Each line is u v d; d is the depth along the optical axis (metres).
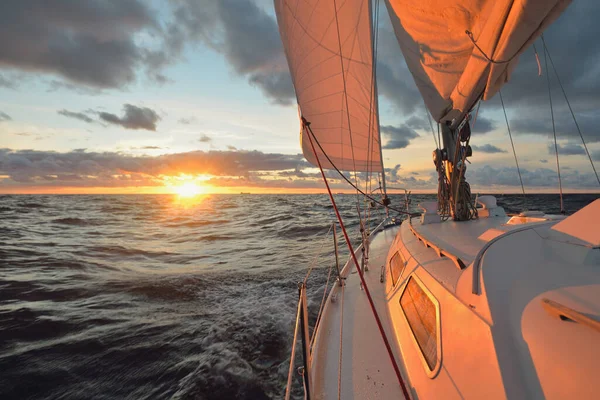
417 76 3.92
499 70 2.46
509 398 1.36
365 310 4.13
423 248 3.83
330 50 5.43
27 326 7.71
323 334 3.65
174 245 19.38
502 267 1.94
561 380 1.24
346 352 3.28
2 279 11.75
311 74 5.68
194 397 4.89
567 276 1.64
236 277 11.11
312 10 5.20
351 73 5.53
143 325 7.59
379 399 2.60
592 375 1.14
